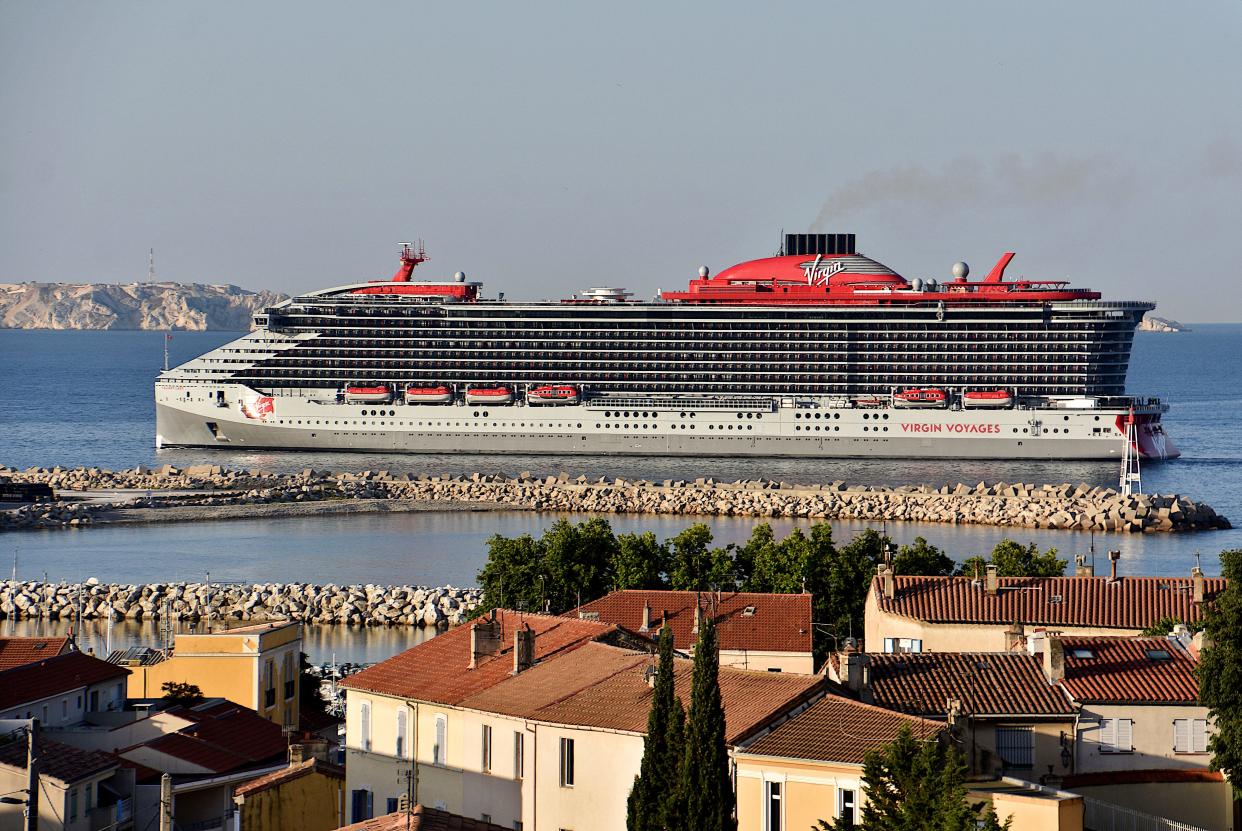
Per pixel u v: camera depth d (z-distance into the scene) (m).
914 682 181.88
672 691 159.00
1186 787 176.38
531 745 180.12
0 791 183.12
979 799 151.12
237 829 187.75
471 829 153.62
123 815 191.12
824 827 148.38
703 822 153.00
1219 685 176.50
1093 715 178.88
